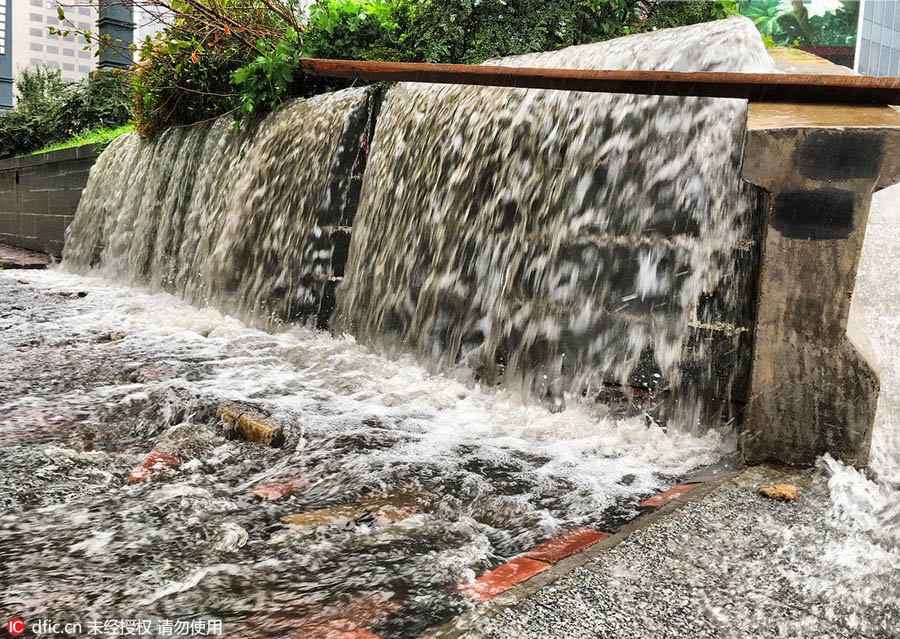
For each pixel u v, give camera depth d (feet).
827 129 9.36
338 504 9.11
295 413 13.01
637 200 13.15
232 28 30.12
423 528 8.32
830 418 9.73
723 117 12.21
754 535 7.63
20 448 10.73
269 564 7.29
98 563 7.19
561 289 14.07
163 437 11.56
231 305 24.73
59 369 16.05
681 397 12.23
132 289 31.73
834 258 9.51
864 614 6.08
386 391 14.88
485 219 15.97
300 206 22.49
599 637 5.54
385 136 19.94
